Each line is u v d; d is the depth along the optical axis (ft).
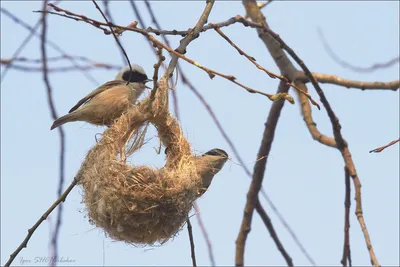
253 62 29.40
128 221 32.12
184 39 31.99
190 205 33.42
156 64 29.12
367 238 32.27
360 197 34.96
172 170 33.96
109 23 27.48
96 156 33.65
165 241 33.42
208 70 27.71
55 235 30.12
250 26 34.71
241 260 42.11
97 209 32.60
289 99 27.86
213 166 36.01
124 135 34.14
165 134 35.17
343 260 36.37
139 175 32.40
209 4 32.71
